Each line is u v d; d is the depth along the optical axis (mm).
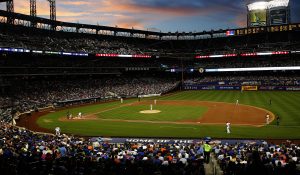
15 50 65812
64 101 68375
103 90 84500
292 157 18312
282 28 98812
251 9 127562
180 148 23281
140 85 96500
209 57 107438
